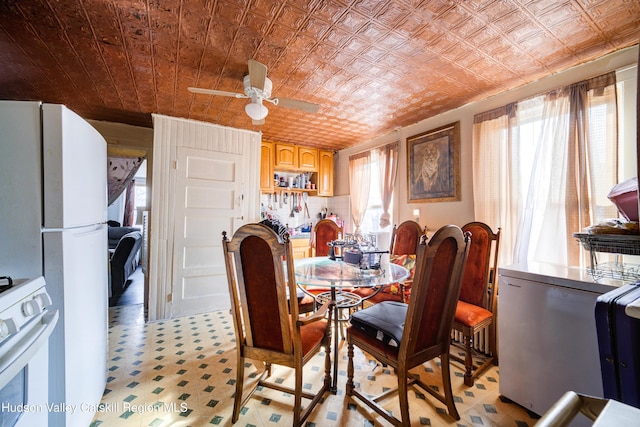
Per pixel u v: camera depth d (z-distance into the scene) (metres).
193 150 3.18
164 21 1.57
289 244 1.31
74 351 1.23
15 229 1.09
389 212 3.74
